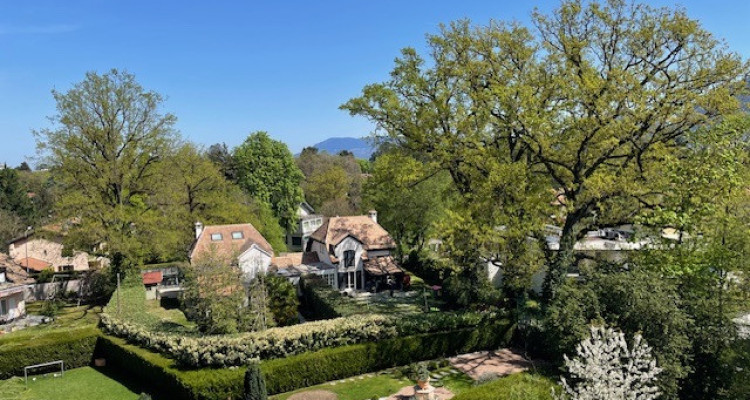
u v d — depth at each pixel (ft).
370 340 87.86
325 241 153.28
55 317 131.03
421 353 89.66
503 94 92.22
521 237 95.81
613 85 86.79
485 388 63.16
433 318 93.56
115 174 137.49
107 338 92.94
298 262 152.76
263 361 79.15
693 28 86.43
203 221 161.48
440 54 113.70
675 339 63.10
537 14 102.83
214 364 77.10
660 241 84.74
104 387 83.10
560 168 104.78
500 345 96.27
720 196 77.71
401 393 76.38
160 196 146.51
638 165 92.84
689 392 66.69
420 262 169.99
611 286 69.15
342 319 90.68
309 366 80.48
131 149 139.54
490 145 113.09
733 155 78.02
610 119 87.92
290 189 231.71
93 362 94.17
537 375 68.18
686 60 89.71
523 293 112.57
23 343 89.56
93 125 135.33
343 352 83.46
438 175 176.96
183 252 153.89
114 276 141.28
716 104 81.76
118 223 135.64
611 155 96.84
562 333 70.33
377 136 123.85
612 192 88.79
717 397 64.28
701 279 75.15
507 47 106.11
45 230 137.28
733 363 64.49
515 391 60.29
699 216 77.41
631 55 95.20
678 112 84.94
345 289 149.89
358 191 303.48
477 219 97.60
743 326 71.00
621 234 142.82
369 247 154.51
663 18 89.45
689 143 89.86
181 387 74.23
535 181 99.04
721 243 79.00
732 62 84.84
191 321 116.06
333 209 250.16
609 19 95.04
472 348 94.07
